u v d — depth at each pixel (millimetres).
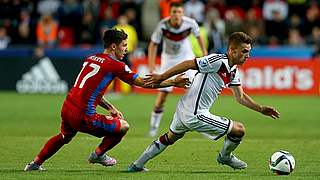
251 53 62875
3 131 35500
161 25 34750
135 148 29453
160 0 71812
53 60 60344
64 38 69812
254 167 24422
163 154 27391
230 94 60844
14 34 67938
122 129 22641
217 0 73062
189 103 22266
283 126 39094
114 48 22406
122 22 60750
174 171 23266
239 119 42656
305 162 25609
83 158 26266
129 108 48750
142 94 61062
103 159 23141
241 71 59438
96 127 22203
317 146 30484
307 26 70750
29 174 22219
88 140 31516
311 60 59000
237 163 23250
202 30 56000
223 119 22359
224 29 65312
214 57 21891
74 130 22594
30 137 32969
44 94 59750
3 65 60781
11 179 21234
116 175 22188
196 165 24766
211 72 22000
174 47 35188
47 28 65938
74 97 22078
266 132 36125
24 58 60625
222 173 22812
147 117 43250
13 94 59344
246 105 22688
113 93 61406
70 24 71500
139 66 59406
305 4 73250
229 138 22469
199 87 22172
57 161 25391
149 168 23938
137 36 69812
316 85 59094
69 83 60125
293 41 67188
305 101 54750
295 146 30422
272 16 71625
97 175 22156
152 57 35156
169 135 22859
